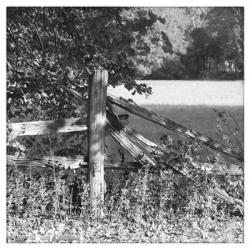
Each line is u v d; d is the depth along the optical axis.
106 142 8.16
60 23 8.51
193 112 24.12
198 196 7.34
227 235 6.92
